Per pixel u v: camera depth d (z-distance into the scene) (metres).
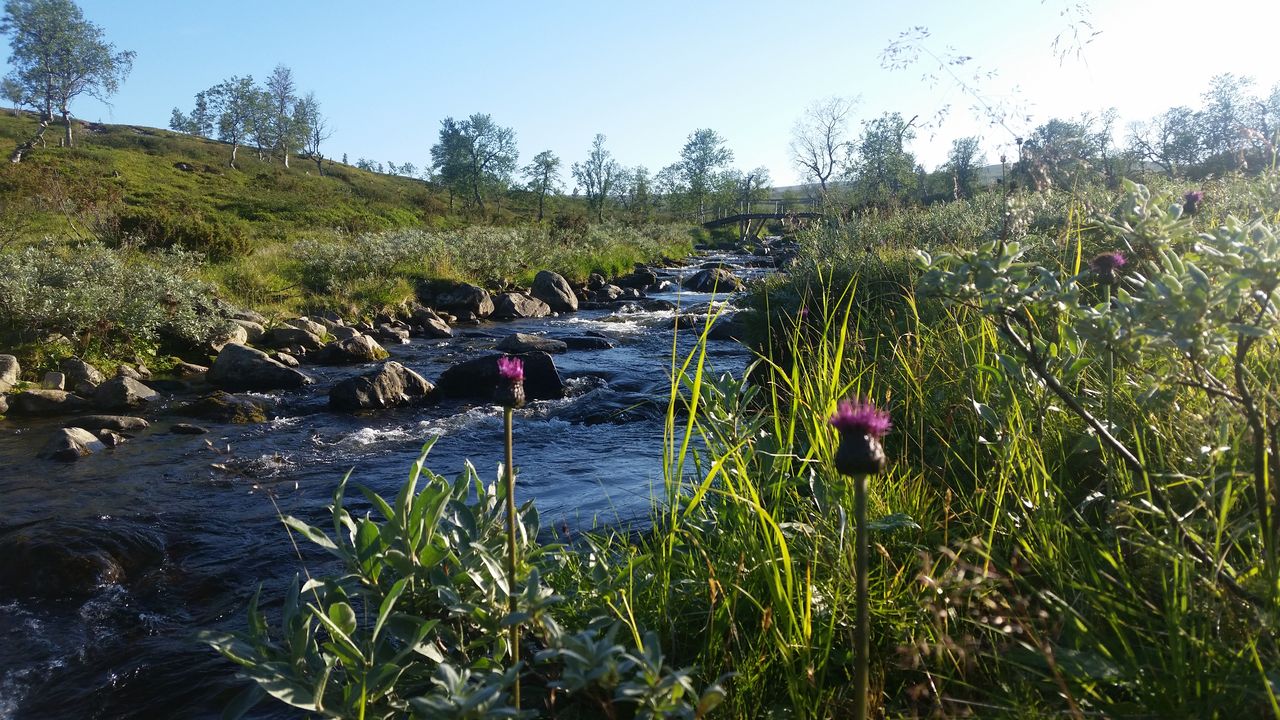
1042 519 2.16
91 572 4.64
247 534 5.34
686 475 3.60
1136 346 1.87
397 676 1.89
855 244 7.65
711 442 3.21
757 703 1.90
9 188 21.91
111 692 3.44
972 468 2.90
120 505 6.01
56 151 56.62
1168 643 1.74
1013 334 2.07
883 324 5.31
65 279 11.64
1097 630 1.83
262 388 10.91
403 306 17.53
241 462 7.31
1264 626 1.56
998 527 2.37
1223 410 2.16
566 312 21.11
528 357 10.41
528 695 2.14
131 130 93.88
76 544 4.93
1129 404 2.66
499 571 1.97
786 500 2.91
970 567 2.00
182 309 12.52
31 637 3.97
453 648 2.24
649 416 8.70
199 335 12.38
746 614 2.32
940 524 2.49
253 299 15.96
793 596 2.16
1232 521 1.95
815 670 1.96
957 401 3.28
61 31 68.69
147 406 9.73
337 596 2.17
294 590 2.17
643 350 13.62
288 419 9.23
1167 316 1.73
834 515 2.46
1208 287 1.66
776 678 2.02
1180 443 2.36
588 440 7.89
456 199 87.81
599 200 82.88
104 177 49.06
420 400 10.12
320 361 12.94
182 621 4.11
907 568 2.26
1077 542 2.07
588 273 26.42
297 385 11.01
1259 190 4.06
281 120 89.06
